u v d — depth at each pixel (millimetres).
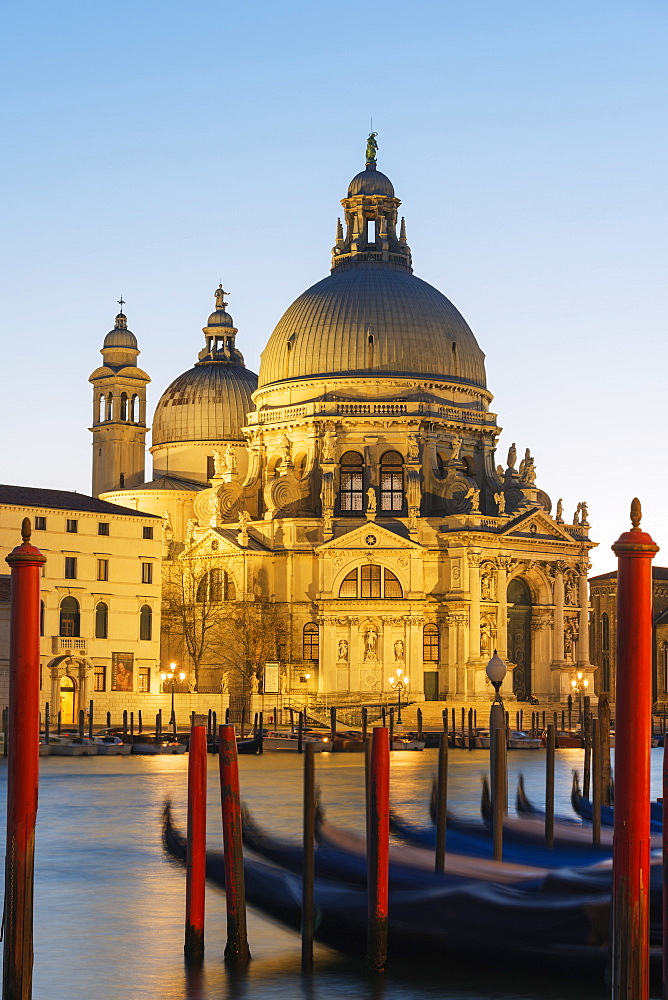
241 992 53594
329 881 67250
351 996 53188
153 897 72188
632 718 38594
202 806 56688
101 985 54750
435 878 65000
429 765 163875
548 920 56594
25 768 44625
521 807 97750
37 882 76562
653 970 55062
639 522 38562
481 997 53000
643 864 38938
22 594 44125
